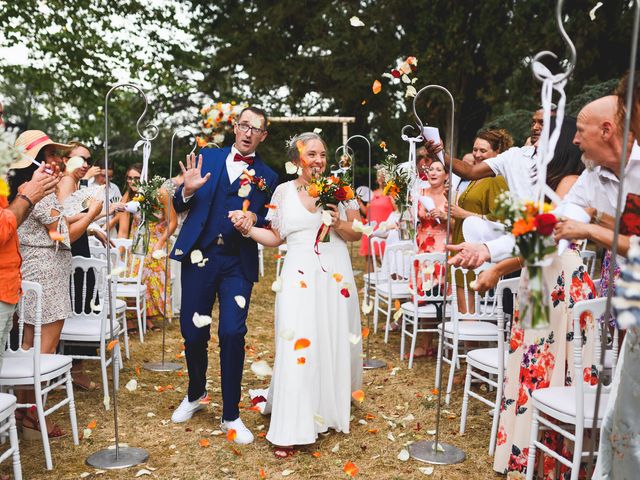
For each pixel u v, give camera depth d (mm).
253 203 3572
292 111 17594
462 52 14211
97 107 14469
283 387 3244
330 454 3291
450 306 4848
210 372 4797
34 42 12719
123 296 5613
